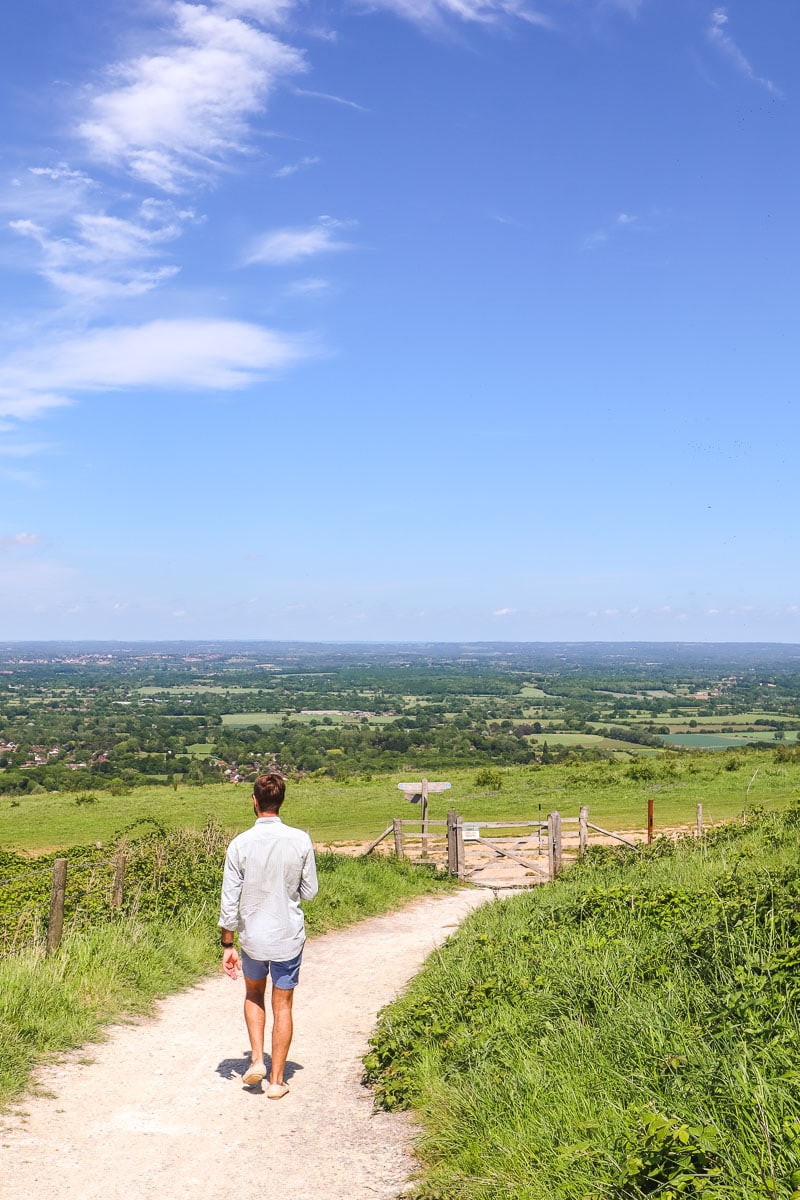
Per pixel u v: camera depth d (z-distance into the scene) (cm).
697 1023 570
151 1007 962
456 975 930
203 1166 571
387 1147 600
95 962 995
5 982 858
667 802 3284
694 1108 465
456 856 2200
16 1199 514
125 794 4922
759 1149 402
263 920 714
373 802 3947
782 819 1772
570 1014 683
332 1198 523
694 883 1094
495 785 4056
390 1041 779
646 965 730
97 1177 550
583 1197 441
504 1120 561
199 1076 755
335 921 1599
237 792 4678
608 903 1021
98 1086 714
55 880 1031
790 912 731
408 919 1691
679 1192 396
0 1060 711
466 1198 496
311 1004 1055
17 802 4681
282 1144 609
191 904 1326
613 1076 550
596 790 3709
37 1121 632
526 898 1483
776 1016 541
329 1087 736
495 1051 663
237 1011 980
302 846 727
